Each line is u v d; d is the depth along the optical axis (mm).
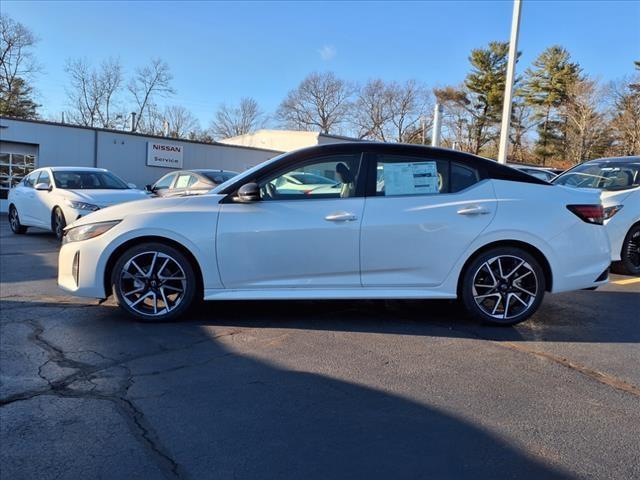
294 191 4656
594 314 5320
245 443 2732
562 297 6086
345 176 4672
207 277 4582
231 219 4562
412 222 4555
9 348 4023
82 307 5195
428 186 4684
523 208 4660
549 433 2859
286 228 4523
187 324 4688
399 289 4633
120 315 4926
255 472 2477
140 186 26500
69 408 3070
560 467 2537
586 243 4754
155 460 2562
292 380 3527
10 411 3021
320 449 2682
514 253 4672
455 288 4668
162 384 3426
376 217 4551
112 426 2873
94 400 3178
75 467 2494
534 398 3295
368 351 4094
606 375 3689
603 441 2781
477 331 4645
